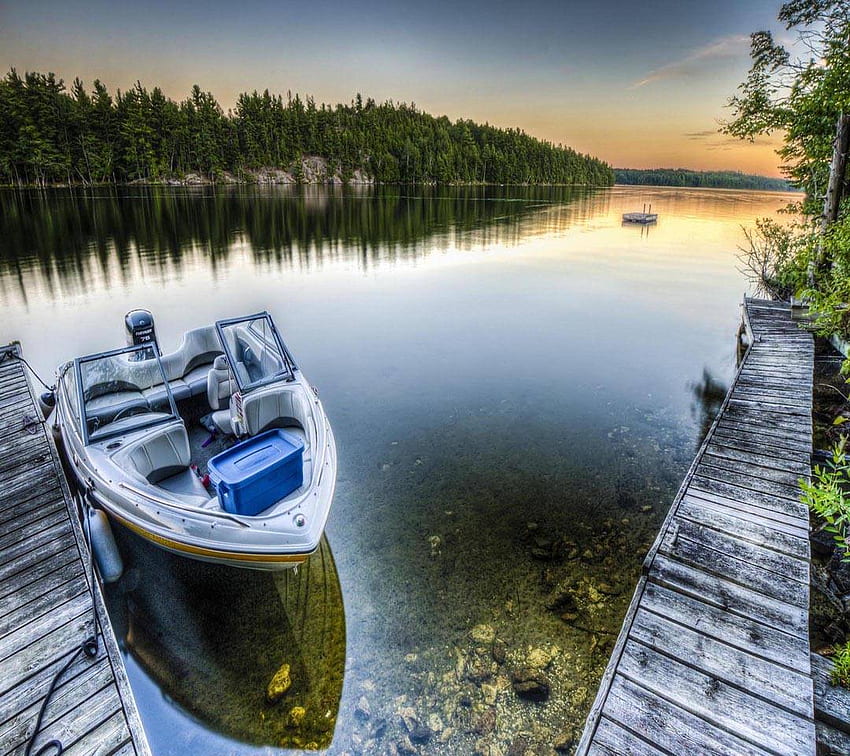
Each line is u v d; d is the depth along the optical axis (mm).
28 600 3977
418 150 107438
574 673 3955
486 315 14555
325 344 11953
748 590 3699
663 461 7000
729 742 2697
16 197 51531
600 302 16094
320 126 110000
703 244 30031
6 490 5316
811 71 10156
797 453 5523
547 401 8883
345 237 30484
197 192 65750
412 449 7324
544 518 5832
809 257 9328
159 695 3893
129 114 78625
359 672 4035
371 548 5391
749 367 8109
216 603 4738
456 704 3746
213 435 6477
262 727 3643
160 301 16031
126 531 5164
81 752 2912
